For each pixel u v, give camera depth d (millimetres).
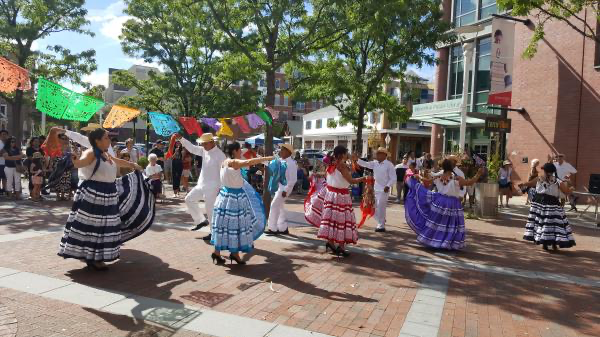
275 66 10641
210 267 6207
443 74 25812
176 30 20328
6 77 4523
